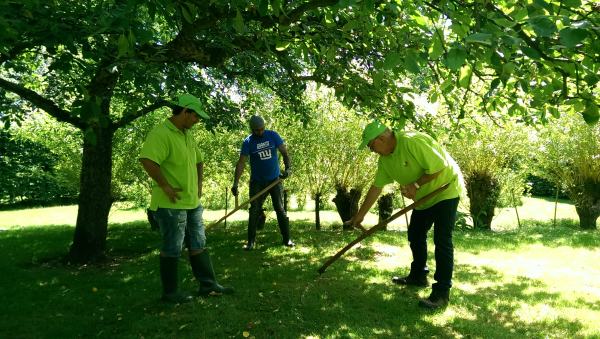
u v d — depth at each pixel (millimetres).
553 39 2010
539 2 1710
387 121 4977
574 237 6938
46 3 2562
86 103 2404
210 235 7195
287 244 6016
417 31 2604
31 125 7488
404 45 2455
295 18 2883
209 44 3914
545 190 14695
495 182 8438
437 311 3203
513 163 9031
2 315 3256
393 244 6074
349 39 3391
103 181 5410
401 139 3312
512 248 5871
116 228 8797
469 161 8523
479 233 7773
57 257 5566
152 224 8266
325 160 7855
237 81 6777
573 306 3344
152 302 3508
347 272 4367
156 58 3363
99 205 5359
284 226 5988
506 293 3684
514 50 2170
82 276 4531
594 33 1955
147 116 7352
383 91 3873
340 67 3779
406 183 3480
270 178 5824
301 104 6488
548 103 2439
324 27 3164
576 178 8750
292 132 7805
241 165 5699
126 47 2297
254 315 3162
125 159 7586
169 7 2492
